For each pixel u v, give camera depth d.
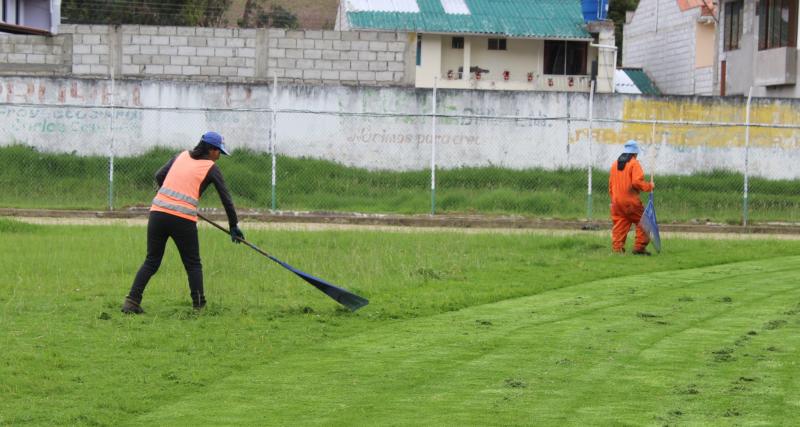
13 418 22.14
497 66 134.75
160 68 102.25
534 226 70.94
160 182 34.28
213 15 167.75
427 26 129.25
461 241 55.50
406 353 28.75
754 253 53.72
